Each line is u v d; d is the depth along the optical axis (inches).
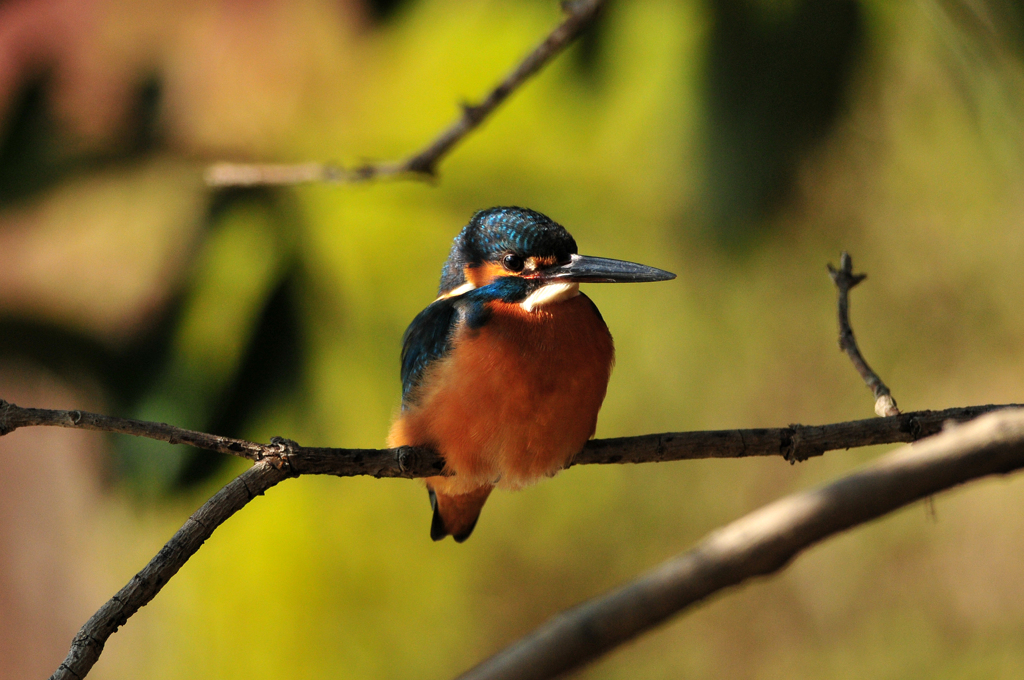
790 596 697.0
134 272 435.5
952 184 617.6
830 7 369.7
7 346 365.4
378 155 648.4
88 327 370.6
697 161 392.8
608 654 114.4
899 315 690.2
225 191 371.9
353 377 571.2
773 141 378.6
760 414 713.0
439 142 347.6
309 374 368.5
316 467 203.0
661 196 598.2
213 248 368.2
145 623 740.0
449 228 672.4
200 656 730.2
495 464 270.2
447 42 698.2
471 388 262.2
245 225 371.6
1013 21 319.6
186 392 355.6
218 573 738.2
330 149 454.6
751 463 728.3
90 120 366.6
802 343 698.2
